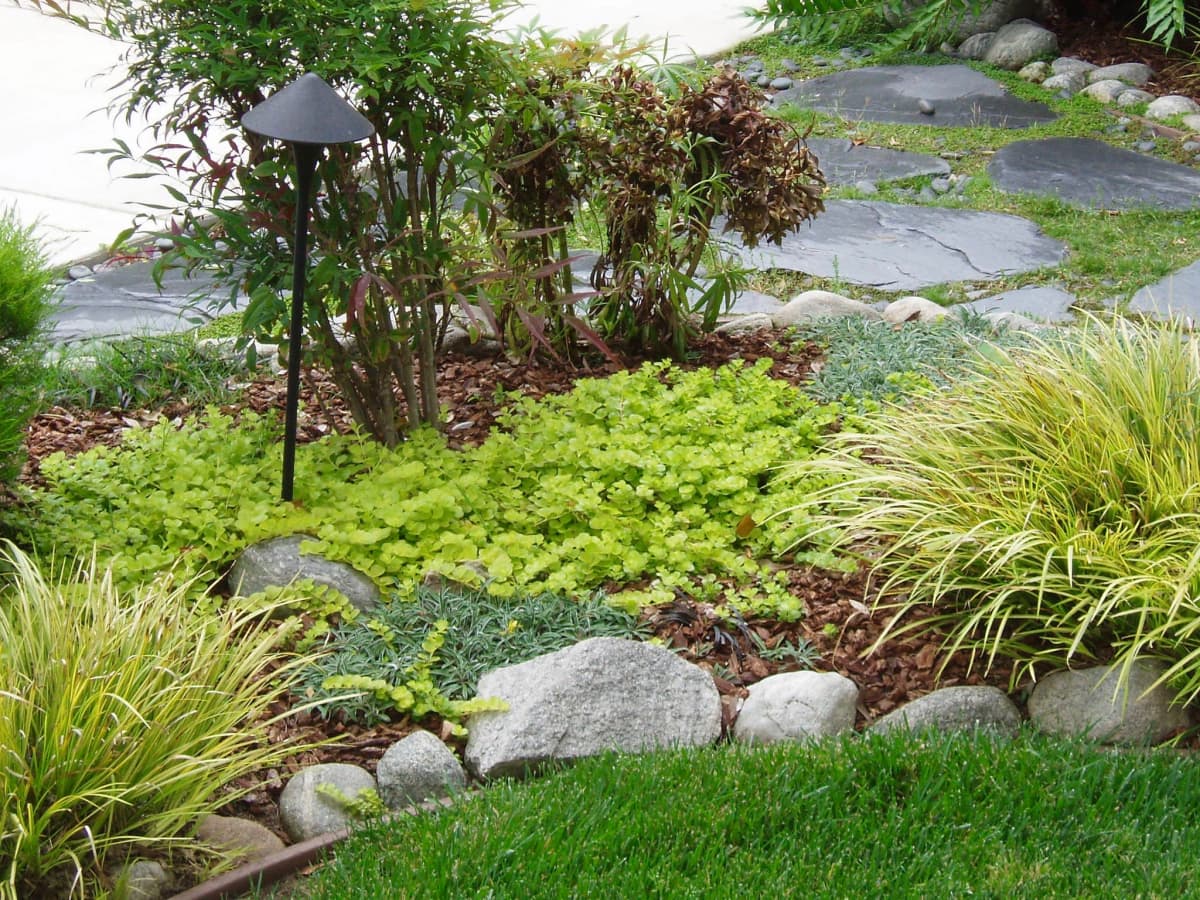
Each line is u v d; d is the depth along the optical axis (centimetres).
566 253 542
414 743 311
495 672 335
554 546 392
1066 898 265
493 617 360
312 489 411
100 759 268
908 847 280
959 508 370
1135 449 371
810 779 298
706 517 422
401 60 390
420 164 438
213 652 306
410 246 419
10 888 245
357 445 446
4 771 258
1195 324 596
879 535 387
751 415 474
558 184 517
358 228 414
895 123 908
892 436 412
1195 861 275
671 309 547
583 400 477
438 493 394
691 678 333
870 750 307
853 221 748
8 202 759
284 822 297
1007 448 387
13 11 1195
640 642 338
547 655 332
